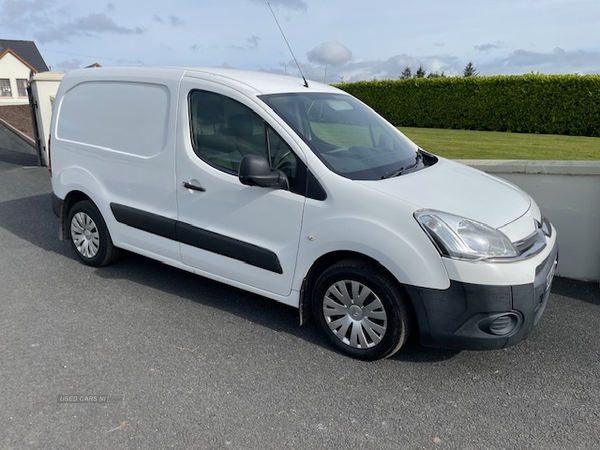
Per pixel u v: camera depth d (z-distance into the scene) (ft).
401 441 8.38
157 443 8.20
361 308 10.53
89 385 9.68
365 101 73.72
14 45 178.19
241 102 11.67
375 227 9.86
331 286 10.84
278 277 11.43
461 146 44.55
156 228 13.39
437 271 9.46
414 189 10.44
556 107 56.95
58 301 13.37
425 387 9.87
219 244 12.15
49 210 23.03
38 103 32.94
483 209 10.36
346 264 10.51
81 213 15.53
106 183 14.51
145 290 14.17
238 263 12.01
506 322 9.61
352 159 11.35
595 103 54.29
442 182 11.35
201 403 9.23
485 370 10.47
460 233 9.49
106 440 8.23
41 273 15.30
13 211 22.75
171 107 12.73
